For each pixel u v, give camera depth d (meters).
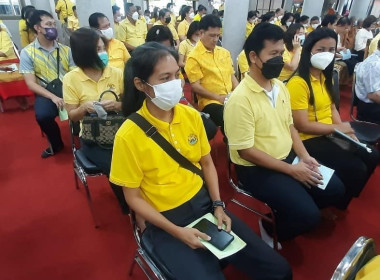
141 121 1.04
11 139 2.98
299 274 1.51
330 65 1.71
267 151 1.47
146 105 1.09
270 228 1.64
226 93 2.62
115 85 1.98
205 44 2.51
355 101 2.52
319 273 1.52
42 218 1.92
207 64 2.52
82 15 3.54
